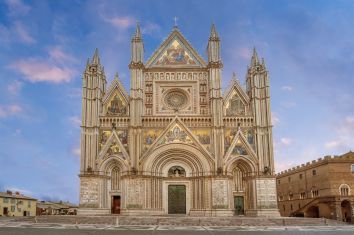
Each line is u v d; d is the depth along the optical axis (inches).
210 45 2962.6
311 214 3400.6
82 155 2704.2
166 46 3026.6
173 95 2960.1
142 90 2896.2
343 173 3097.9
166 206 2770.7
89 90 2832.2
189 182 2792.8
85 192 2645.2
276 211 2652.6
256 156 2758.4
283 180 4055.1
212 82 2881.4
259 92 2888.8
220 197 2659.9
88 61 2888.8
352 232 1632.6
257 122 2812.5
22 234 1381.6
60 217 2369.6
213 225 2124.8
